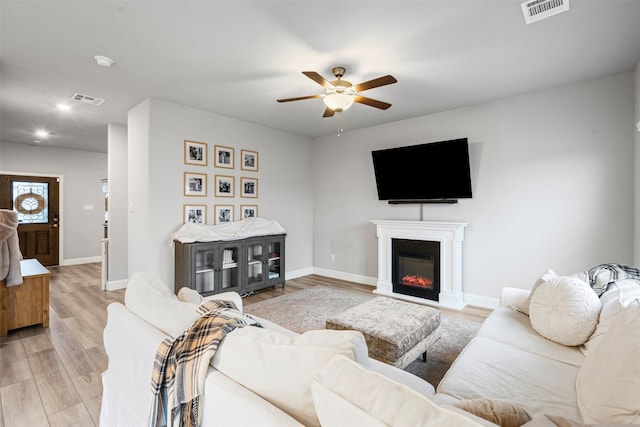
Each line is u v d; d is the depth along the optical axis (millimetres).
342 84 2703
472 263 3959
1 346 2723
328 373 750
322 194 5637
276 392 849
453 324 3285
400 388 686
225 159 4383
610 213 3066
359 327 2193
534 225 3496
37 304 3107
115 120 4504
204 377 978
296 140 5461
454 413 603
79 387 2115
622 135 2998
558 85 3277
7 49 2525
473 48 2518
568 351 1728
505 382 1429
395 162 4465
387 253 4539
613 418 972
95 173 7012
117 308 1511
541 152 3438
